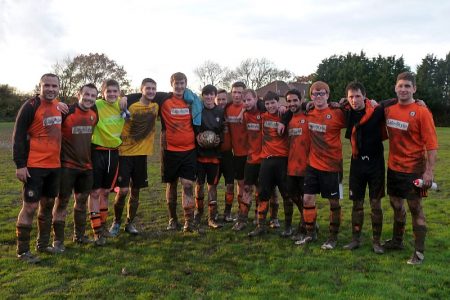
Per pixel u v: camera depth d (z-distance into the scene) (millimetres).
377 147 6113
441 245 6500
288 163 6820
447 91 59375
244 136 7859
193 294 4754
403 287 4941
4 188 11172
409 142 5766
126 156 6965
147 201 9773
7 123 52406
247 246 6535
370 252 6215
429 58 63906
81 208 6520
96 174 6586
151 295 4691
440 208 8906
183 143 7164
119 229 7328
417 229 5773
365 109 5984
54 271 5352
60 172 6020
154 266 5598
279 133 6809
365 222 7906
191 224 7309
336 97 51750
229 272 5438
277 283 5047
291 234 7109
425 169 5766
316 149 6387
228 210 8180
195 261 5828
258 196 7219
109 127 6602
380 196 6207
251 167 7414
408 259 5895
